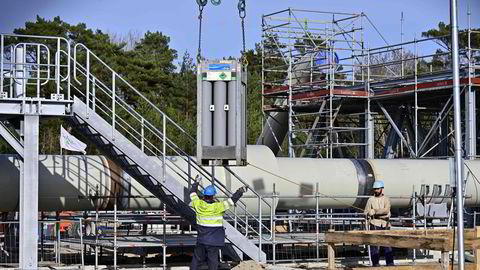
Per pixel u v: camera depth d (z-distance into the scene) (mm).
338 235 15414
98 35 55844
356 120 39625
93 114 17562
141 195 20297
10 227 20578
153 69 58625
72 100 17438
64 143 19312
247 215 19469
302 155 33344
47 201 19625
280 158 22812
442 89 27703
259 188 21188
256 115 52250
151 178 18984
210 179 19516
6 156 19500
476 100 30094
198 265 16266
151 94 57250
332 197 21828
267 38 33500
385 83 30234
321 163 22984
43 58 46531
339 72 31766
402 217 23609
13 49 17359
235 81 16938
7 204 19484
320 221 22828
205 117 16938
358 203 23312
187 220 19359
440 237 14281
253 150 21953
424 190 23547
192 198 16375
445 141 31938
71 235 24578
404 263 20469
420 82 28422
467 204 24672
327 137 31359
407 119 32062
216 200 16766
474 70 27547
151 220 20844
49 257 21734
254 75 64375
